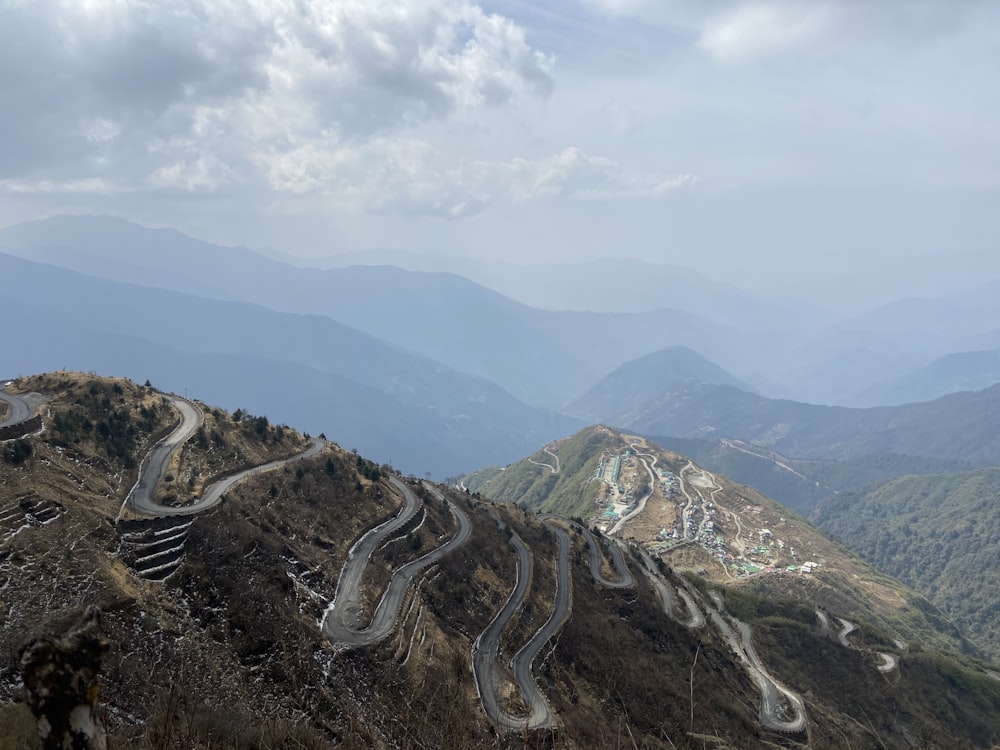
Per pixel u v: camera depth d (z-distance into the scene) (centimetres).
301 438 13000
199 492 9188
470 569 10744
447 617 9081
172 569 7388
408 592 9025
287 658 6419
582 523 19238
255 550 8175
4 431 8712
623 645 10656
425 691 6762
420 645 7825
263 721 3666
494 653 8694
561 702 7931
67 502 7469
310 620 7538
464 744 4759
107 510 7888
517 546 13162
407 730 4569
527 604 10619
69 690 988
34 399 10150
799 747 9806
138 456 9694
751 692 11675
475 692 7500
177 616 6619
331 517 10381
